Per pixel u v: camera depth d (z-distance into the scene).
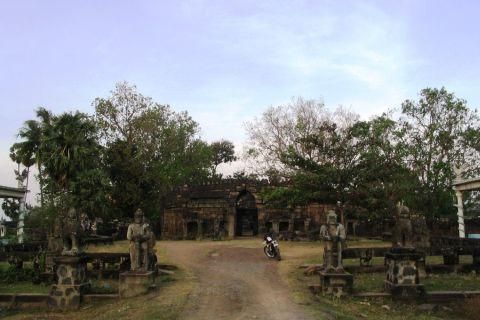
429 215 29.16
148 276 13.59
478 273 16.41
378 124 26.67
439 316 11.70
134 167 35.81
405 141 28.34
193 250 25.16
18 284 15.93
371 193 25.73
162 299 12.69
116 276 16.45
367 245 26.03
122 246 26.91
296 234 33.19
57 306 13.22
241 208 38.47
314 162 27.08
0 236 32.50
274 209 36.00
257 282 15.42
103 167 34.34
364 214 25.97
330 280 13.19
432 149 28.86
